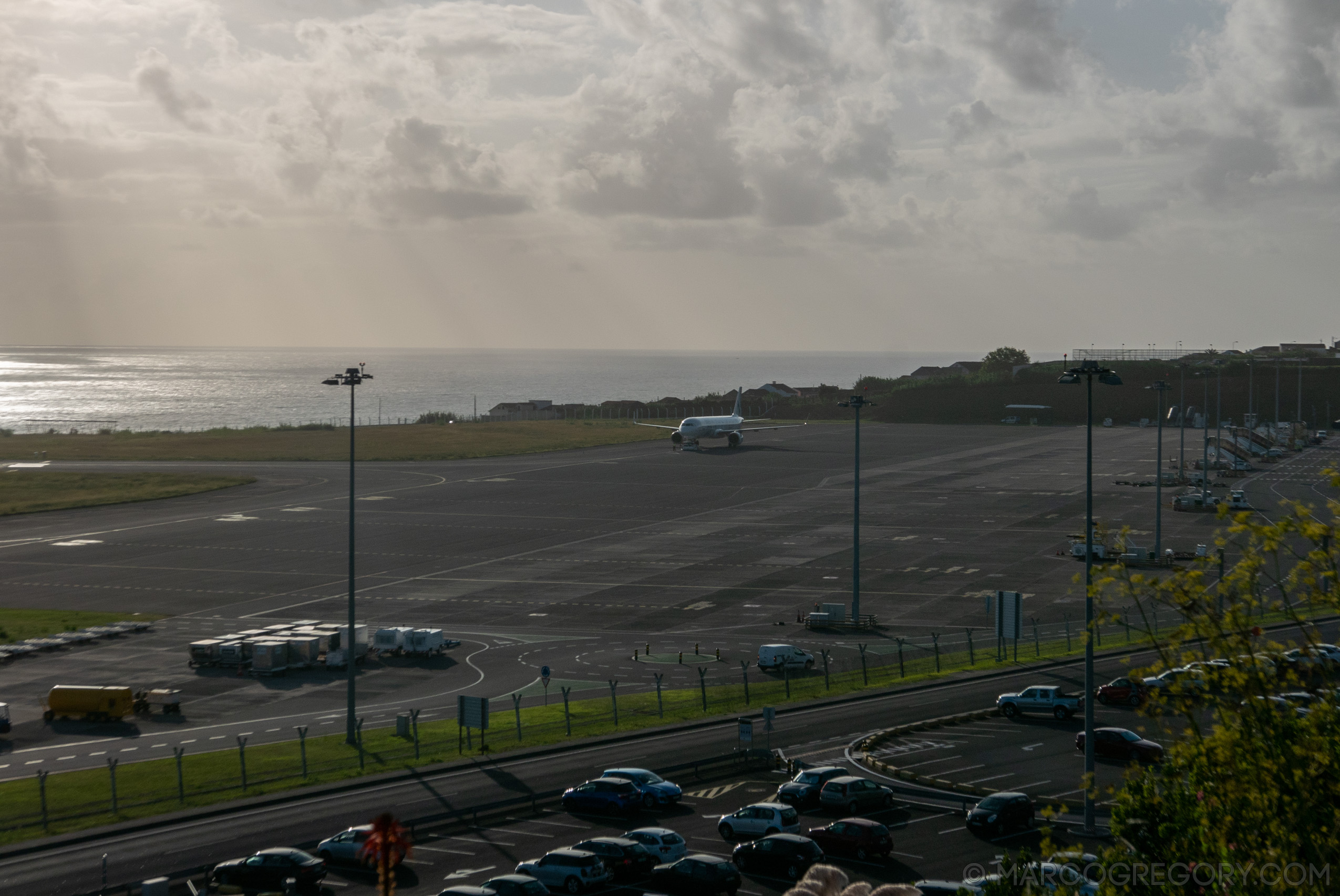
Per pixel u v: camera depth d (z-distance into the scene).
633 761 63.31
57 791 60.19
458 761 63.81
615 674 85.69
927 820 52.72
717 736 68.50
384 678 87.31
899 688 78.69
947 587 114.75
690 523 155.62
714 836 51.56
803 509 166.50
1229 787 19.72
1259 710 19.95
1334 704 19.31
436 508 170.75
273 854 45.78
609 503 173.62
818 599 110.88
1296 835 18.64
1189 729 21.23
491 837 51.75
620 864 45.91
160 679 87.56
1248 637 20.94
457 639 98.31
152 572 128.50
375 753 66.69
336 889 45.66
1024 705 71.56
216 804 57.00
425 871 47.53
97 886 46.22
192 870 46.62
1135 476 197.25
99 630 100.94
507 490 188.75
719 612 106.06
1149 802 22.92
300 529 154.62
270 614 108.12
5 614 109.25
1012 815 50.19
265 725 74.69
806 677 83.75
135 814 55.62
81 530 155.88
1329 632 87.12
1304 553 120.25
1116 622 23.17
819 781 54.97
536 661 90.38
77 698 76.69
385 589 118.81
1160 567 121.12
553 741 67.50
